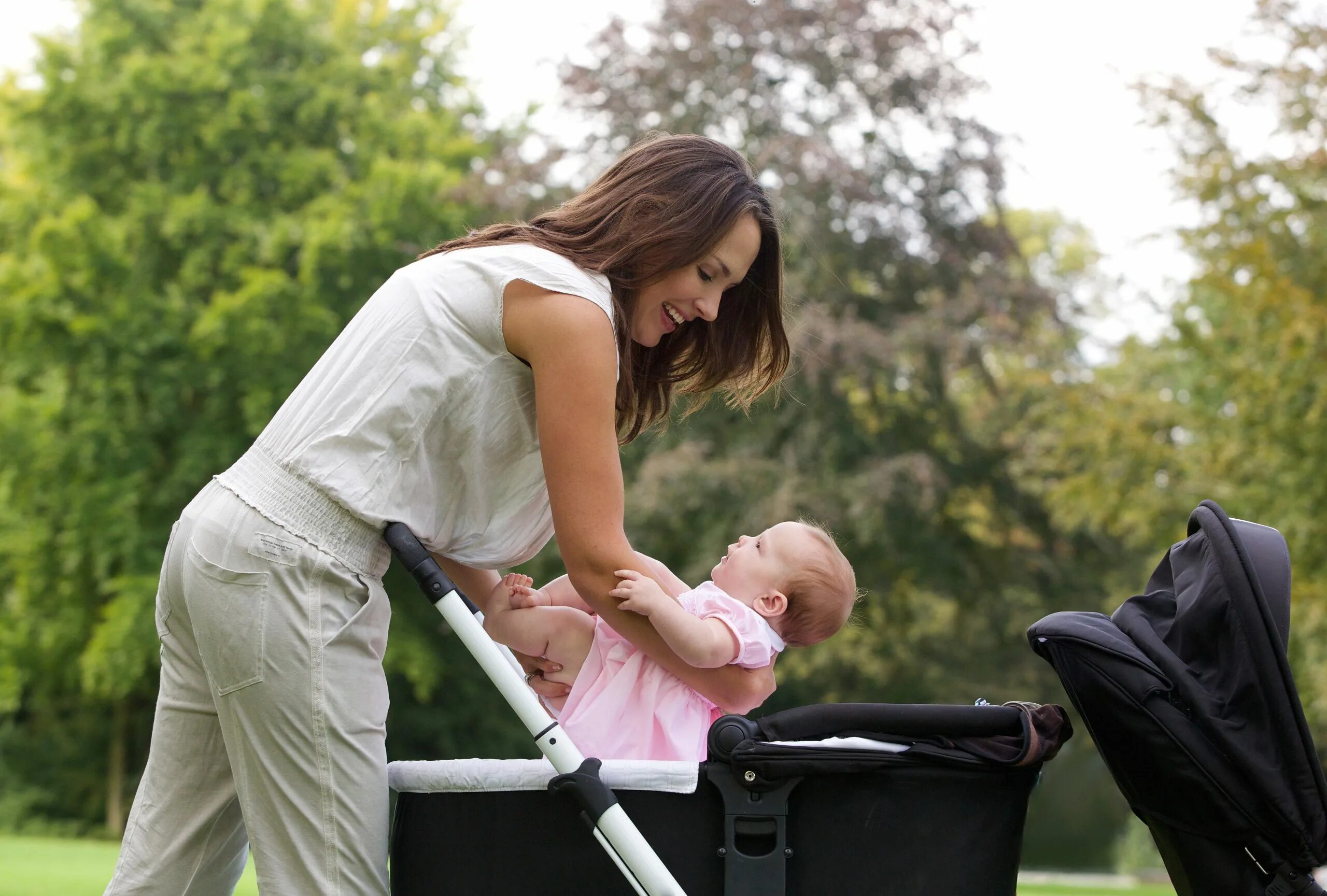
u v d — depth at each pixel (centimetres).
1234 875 200
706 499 1302
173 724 205
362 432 190
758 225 209
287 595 187
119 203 1583
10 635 1611
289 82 1565
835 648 1505
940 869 185
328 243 1412
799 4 1400
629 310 206
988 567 1517
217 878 210
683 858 185
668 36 1425
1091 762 2322
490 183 1451
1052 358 1398
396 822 197
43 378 1576
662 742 212
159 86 1501
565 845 187
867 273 1454
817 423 1334
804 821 185
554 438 191
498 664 185
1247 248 986
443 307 194
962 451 1478
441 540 202
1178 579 210
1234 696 194
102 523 1480
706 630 200
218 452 1479
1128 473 1122
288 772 188
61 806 1855
